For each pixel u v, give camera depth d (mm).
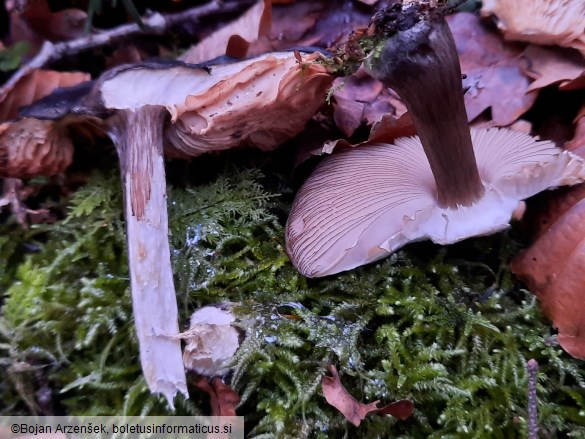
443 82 162
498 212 185
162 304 184
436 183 187
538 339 186
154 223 191
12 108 235
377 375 182
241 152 233
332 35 261
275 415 178
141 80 190
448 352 185
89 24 245
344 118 226
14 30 263
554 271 185
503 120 226
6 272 213
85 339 191
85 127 212
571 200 188
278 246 209
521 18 224
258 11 258
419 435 179
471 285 200
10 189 223
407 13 156
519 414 178
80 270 207
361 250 187
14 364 188
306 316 191
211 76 195
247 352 184
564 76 220
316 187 207
